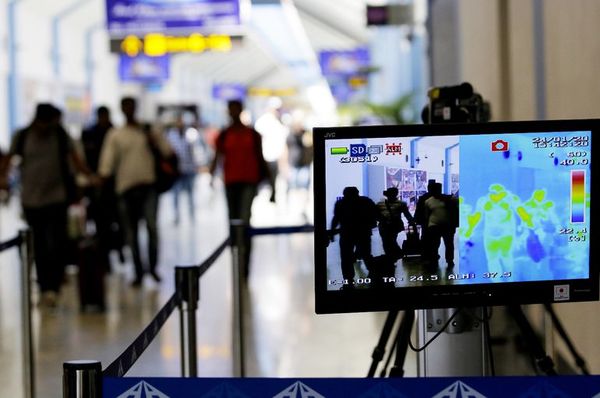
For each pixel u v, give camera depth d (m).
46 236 13.37
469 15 14.11
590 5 7.11
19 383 9.08
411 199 5.06
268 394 3.78
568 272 5.21
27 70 39.69
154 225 14.88
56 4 42.34
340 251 5.02
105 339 10.91
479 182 5.11
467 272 5.13
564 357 8.55
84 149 16.38
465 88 6.58
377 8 22.02
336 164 4.99
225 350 10.23
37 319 12.18
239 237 8.68
